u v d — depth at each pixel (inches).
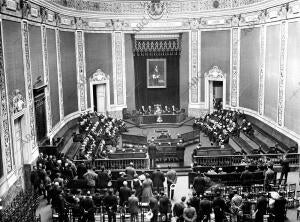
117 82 1285.7
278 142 866.1
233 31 1165.7
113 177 704.4
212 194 572.1
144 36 1269.7
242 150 808.3
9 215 495.5
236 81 1175.0
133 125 1229.7
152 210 509.0
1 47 582.2
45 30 867.4
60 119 998.4
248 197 573.6
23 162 693.3
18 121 690.8
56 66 970.7
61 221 526.3
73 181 623.8
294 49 819.4
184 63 1312.7
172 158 849.5
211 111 1284.4
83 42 1168.8
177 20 1267.2
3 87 587.5
